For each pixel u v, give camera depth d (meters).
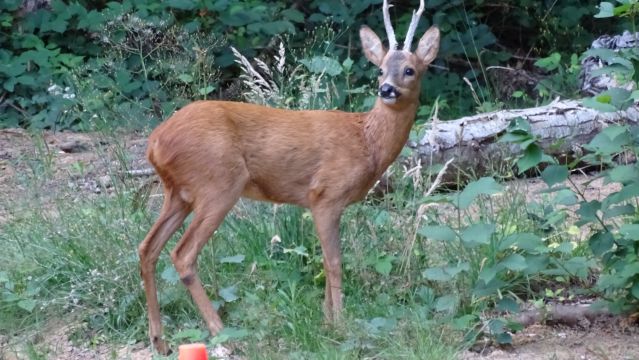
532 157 9.57
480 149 14.28
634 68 9.49
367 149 10.22
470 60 20.48
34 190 12.98
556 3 21.11
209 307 9.88
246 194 10.30
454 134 14.23
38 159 14.67
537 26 21.41
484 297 10.18
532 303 10.64
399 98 10.02
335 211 10.16
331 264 10.15
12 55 18.91
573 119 14.65
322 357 9.04
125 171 13.07
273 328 9.84
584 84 16.78
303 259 11.34
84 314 10.41
